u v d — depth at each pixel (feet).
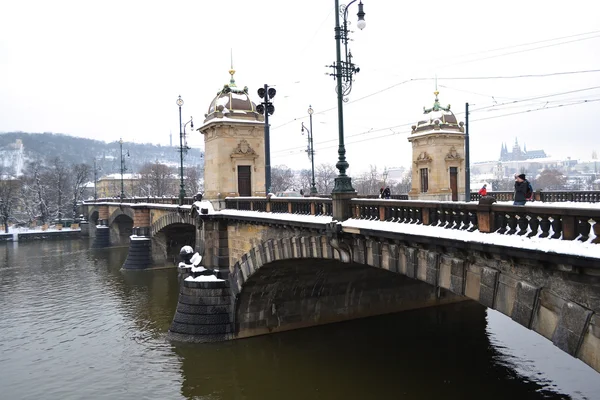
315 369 84.89
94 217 329.52
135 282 165.48
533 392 72.28
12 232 335.26
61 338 105.70
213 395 76.38
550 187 377.09
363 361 87.10
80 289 156.04
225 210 104.42
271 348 93.97
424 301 119.96
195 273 103.71
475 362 85.25
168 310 126.93
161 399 75.36
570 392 71.61
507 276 41.04
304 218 71.15
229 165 114.21
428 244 49.14
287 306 104.12
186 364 88.43
